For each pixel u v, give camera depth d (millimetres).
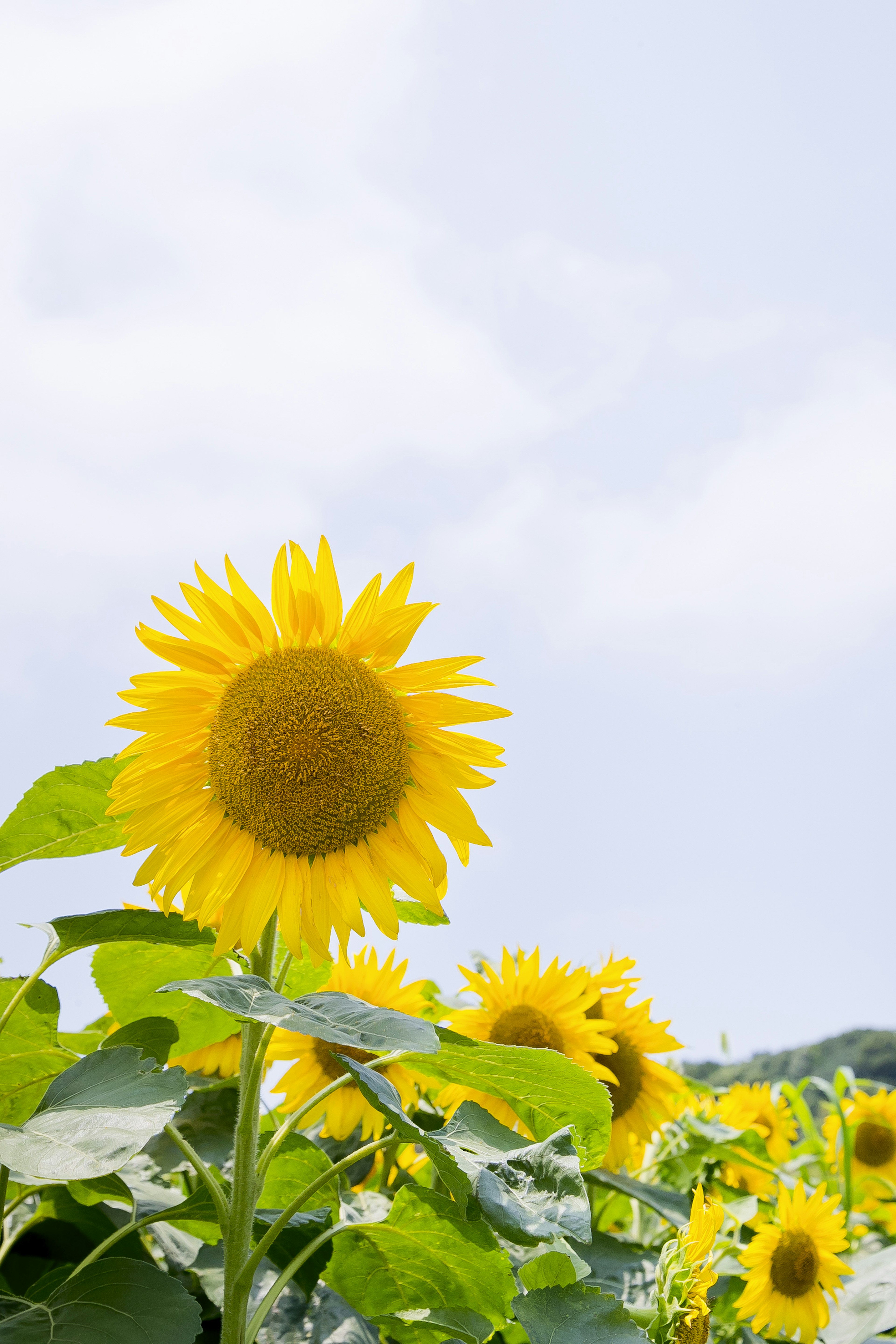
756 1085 2188
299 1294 1382
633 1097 1737
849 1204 1938
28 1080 1309
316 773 1252
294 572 1269
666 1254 1264
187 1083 1130
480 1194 1112
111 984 1353
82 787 1298
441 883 1273
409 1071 1584
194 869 1256
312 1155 1365
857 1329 1626
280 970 1311
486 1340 1257
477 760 1289
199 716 1274
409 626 1275
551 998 1668
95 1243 1461
